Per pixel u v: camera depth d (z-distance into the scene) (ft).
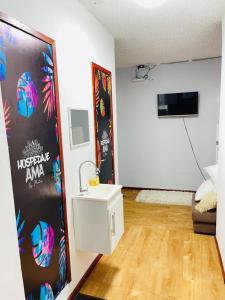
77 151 6.82
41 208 5.16
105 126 8.91
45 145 5.25
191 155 15.39
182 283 7.09
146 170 16.53
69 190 6.43
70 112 6.31
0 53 4.00
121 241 9.65
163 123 15.67
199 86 14.64
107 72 8.95
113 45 9.66
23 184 4.59
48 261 5.46
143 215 12.23
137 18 8.00
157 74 15.30
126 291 6.84
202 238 9.70
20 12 4.50
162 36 9.77
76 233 6.75
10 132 4.24
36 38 4.90
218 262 8.07
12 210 3.31
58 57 5.79
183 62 14.70
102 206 6.34
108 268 7.96
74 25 6.52
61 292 6.05
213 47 11.55
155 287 6.97
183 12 7.63
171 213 12.37
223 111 7.83
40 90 5.05
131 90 16.02
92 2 6.86
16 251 3.39
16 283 3.39
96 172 7.88
